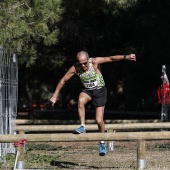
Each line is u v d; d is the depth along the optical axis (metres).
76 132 26.81
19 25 32.97
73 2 58.72
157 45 73.94
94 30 69.44
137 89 90.75
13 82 35.22
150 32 74.00
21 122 46.81
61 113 109.06
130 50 75.38
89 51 74.06
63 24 59.25
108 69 80.75
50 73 81.94
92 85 27.23
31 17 34.69
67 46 70.94
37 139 26.75
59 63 72.19
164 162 31.33
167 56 75.06
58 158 34.50
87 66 27.00
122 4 54.84
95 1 62.22
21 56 41.03
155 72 80.75
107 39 73.69
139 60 78.44
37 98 162.62
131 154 36.88
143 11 72.44
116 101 107.81
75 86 81.62
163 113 52.84
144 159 27.20
